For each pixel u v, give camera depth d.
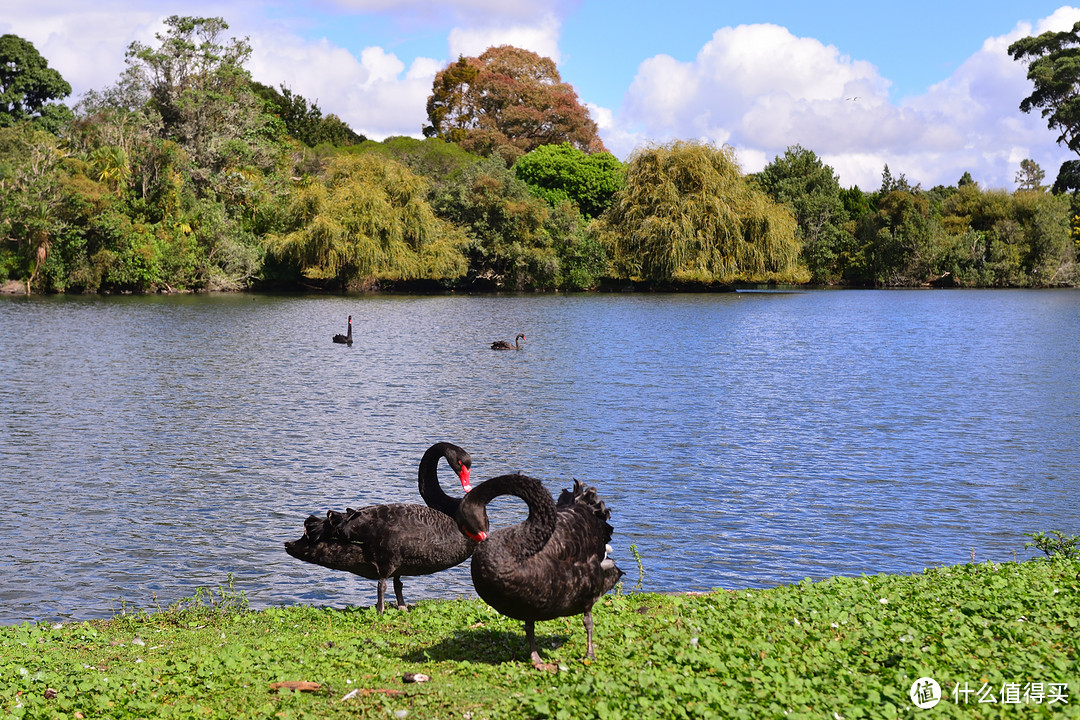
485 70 146.00
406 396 28.84
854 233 113.88
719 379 33.25
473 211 94.50
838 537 14.42
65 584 12.20
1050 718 5.96
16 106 105.12
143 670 7.68
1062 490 17.36
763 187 113.50
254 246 85.75
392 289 94.19
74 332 48.44
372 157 89.88
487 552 7.07
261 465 19.09
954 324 59.12
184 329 51.19
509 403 27.55
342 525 9.56
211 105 85.19
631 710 6.17
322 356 39.81
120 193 79.56
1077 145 106.56
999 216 109.94
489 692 6.89
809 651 7.39
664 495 16.94
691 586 12.20
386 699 6.78
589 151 146.50
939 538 14.42
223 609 10.23
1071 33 107.81
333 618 9.65
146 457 19.77
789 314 67.38
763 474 18.59
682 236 82.31
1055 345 45.91
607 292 94.94
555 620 9.01
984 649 7.18
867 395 29.48
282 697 6.88
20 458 19.61
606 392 29.88
